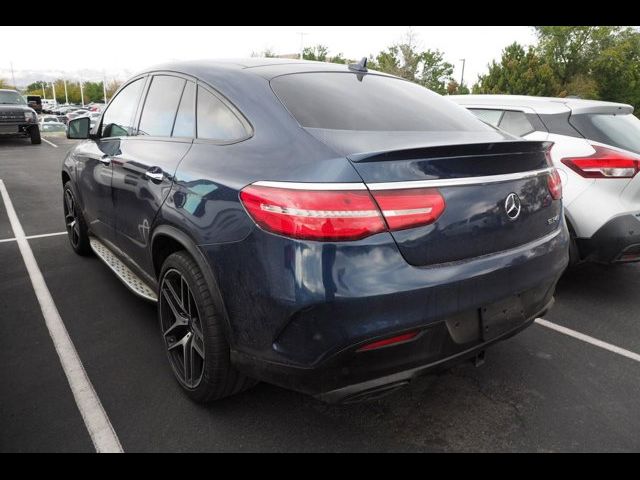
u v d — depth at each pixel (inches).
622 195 139.4
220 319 83.0
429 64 1619.1
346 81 100.0
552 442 87.5
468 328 77.7
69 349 115.0
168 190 93.9
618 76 1540.4
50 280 157.6
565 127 151.0
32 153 558.9
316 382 72.7
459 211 74.7
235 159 82.2
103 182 131.0
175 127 104.6
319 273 67.8
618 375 109.4
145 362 109.8
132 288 120.7
